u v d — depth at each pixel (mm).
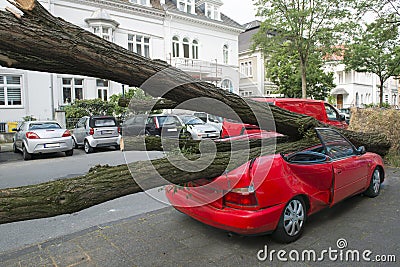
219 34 24516
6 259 2994
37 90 16406
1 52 1870
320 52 17609
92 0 17812
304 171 3285
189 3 23297
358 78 36000
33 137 9727
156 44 20938
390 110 7711
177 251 3070
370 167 4527
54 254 3072
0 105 15531
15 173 7734
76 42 2012
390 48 19359
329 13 16141
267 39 17781
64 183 2002
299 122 3984
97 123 11375
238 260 2871
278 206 2971
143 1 20719
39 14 1888
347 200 4559
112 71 2254
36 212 1849
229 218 2830
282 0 16391
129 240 3350
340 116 9234
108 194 2135
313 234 3383
